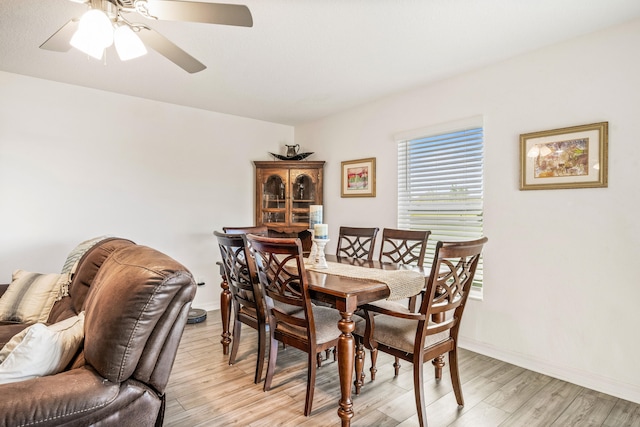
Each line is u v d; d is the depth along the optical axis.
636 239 2.15
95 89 3.42
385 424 1.91
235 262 2.43
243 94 3.55
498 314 2.79
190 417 1.96
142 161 3.70
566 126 2.42
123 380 1.20
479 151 2.95
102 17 1.37
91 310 1.42
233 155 4.36
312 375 1.98
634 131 2.15
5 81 3.00
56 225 3.24
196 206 4.07
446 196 3.19
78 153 3.35
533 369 2.58
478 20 2.14
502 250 2.77
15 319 2.25
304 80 3.16
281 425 1.90
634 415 2.00
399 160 3.57
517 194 2.68
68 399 1.08
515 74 2.68
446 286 1.88
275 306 2.38
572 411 2.04
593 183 2.30
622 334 2.20
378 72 2.96
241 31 2.26
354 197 4.03
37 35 2.33
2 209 3.00
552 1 1.94
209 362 2.68
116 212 3.56
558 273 2.47
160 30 2.25
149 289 1.23
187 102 3.84
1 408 0.99
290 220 4.39
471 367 2.62
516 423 1.92
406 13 2.05
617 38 2.21
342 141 4.19
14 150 3.05
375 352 2.40
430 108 3.26
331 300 1.91
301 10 2.02
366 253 3.31
